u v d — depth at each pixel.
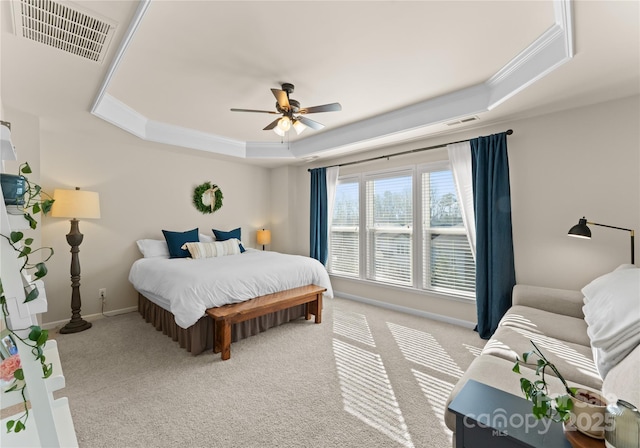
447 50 2.12
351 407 1.91
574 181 2.69
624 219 2.46
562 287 2.75
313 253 4.96
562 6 1.51
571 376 1.46
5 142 1.00
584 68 2.00
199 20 1.77
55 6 1.48
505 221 2.97
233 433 1.67
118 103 3.04
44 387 0.97
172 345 2.85
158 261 3.51
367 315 3.80
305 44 2.03
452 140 3.47
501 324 2.19
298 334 3.15
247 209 5.36
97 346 2.82
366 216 4.43
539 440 0.90
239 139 4.49
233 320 2.64
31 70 2.02
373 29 1.88
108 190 3.75
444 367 2.43
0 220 0.90
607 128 2.53
